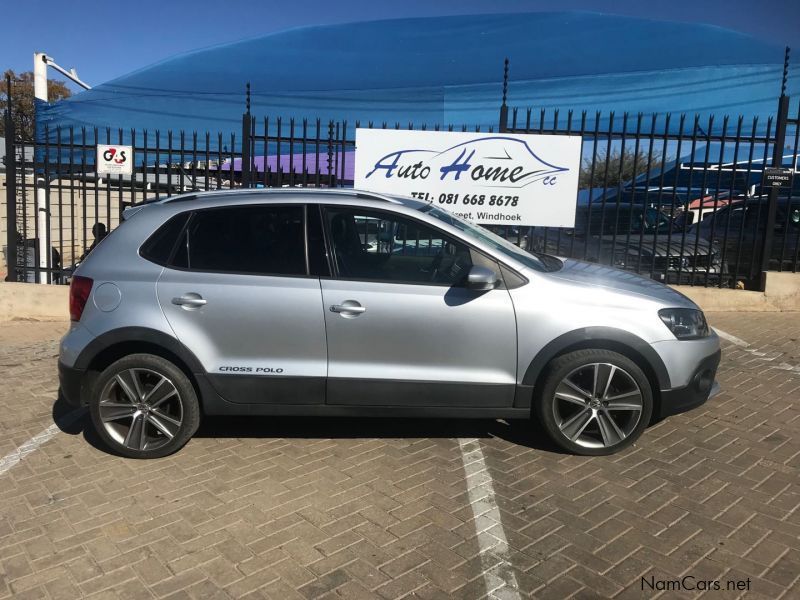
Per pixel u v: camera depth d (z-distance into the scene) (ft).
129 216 14.15
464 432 15.20
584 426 13.50
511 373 13.24
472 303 13.04
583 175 53.93
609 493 12.16
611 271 15.40
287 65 41.09
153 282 13.34
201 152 26.78
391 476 12.99
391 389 13.24
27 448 14.51
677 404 13.50
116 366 13.47
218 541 10.73
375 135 25.72
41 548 10.55
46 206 27.43
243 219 13.67
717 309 27.86
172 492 12.41
